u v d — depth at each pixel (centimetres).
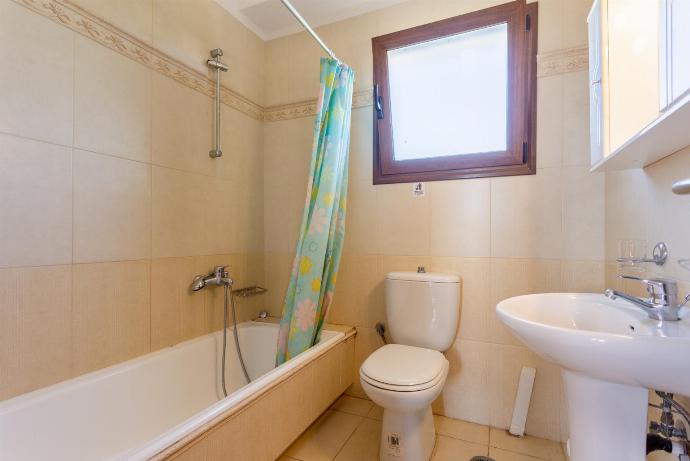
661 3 73
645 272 108
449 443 150
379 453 141
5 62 103
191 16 169
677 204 89
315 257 159
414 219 181
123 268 137
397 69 187
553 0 154
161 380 145
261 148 220
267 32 219
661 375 60
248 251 207
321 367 157
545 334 72
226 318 176
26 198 108
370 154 192
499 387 162
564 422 151
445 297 158
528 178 159
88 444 118
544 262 155
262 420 118
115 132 134
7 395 104
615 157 99
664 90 72
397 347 153
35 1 110
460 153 174
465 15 166
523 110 158
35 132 110
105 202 130
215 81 182
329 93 165
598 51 115
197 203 172
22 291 107
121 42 136
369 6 190
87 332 124
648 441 83
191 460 90
